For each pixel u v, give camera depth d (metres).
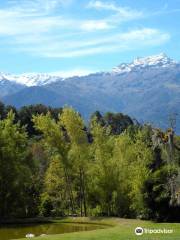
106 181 71.31
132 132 112.75
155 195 57.94
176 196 57.50
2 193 71.69
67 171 74.94
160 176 58.09
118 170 71.19
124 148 71.75
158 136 61.16
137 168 59.97
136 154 68.88
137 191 59.22
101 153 71.69
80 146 73.19
